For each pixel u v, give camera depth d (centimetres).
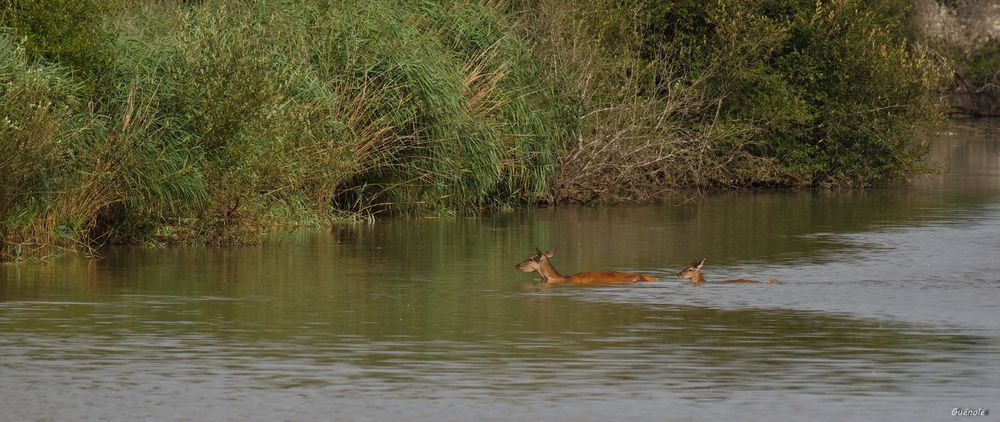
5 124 3869
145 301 3322
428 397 2330
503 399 2314
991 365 2575
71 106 4188
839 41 7225
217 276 3781
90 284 3597
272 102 4522
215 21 4812
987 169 8438
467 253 4353
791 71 7281
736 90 7112
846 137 7275
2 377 2466
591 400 2311
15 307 3216
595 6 6694
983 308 3234
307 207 5075
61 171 4162
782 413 2230
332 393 2355
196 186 4369
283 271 3897
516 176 5847
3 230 4047
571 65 6162
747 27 7031
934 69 7681
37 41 4391
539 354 2678
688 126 7031
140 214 4397
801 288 3578
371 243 4600
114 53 4581
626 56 6675
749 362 2605
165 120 4441
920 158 7500
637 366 2567
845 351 2705
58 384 2417
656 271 3931
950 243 4684
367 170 5325
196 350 2708
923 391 2373
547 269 3681
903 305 3278
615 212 5806
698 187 6775
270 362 2597
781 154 7281
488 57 5669
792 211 5912
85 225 4297
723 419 2195
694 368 2552
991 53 12756
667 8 7081
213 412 2231
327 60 5191
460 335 2873
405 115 5259
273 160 4525
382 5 5441
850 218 5594
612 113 6250
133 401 2298
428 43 5441
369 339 2830
